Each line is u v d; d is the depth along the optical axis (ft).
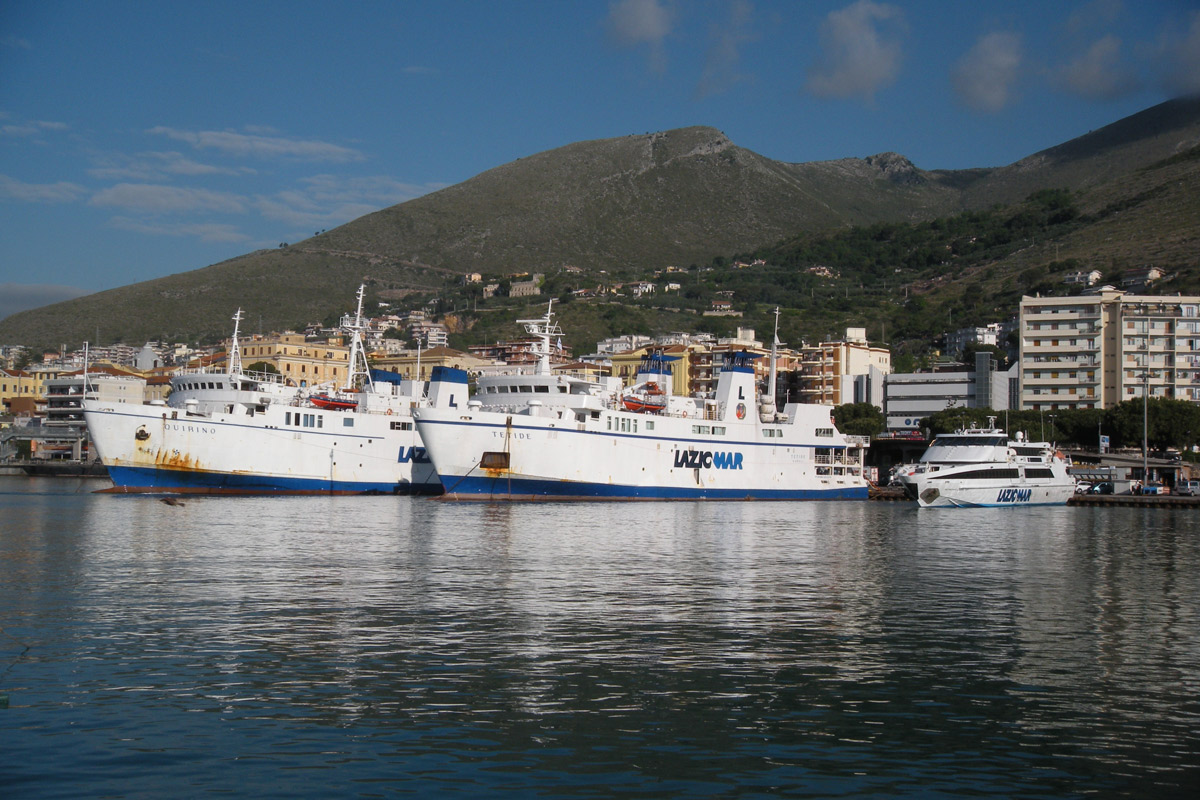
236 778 71.56
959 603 137.59
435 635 111.86
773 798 69.56
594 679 95.66
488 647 106.73
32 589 137.59
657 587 146.00
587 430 310.24
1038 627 121.60
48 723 81.66
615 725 83.15
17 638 108.17
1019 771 74.69
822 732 82.23
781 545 205.16
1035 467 345.31
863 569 170.09
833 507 330.13
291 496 320.91
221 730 80.79
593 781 71.92
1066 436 496.23
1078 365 569.64
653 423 325.42
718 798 69.41
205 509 267.39
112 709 85.25
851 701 90.27
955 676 98.58
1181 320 552.00
